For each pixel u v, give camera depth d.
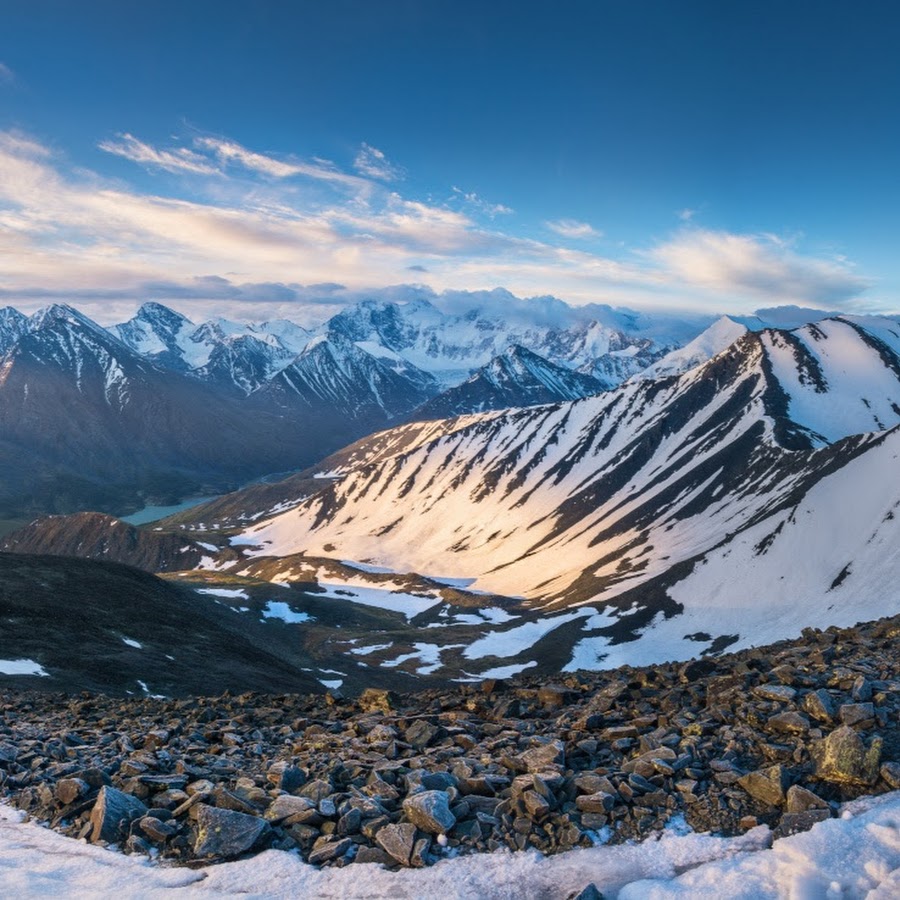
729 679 15.55
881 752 10.45
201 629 93.38
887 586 119.88
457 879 9.35
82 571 100.19
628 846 9.73
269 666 86.50
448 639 154.50
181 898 9.25
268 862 10.09
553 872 9.34
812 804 9.61
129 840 10.88
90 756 15.98
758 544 156.38
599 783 11.09
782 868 8.60
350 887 9.34
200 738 17.83
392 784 12.28
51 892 9.44
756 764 11.27
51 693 36.69
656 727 13.99
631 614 153.38
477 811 10.96
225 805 11.55
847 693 13.22
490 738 15.34
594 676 23.55
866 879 8.19
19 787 13.91
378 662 137.75
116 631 75.62
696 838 9.63
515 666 136.25
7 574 87.38
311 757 14.59
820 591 131.88
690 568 160.00
